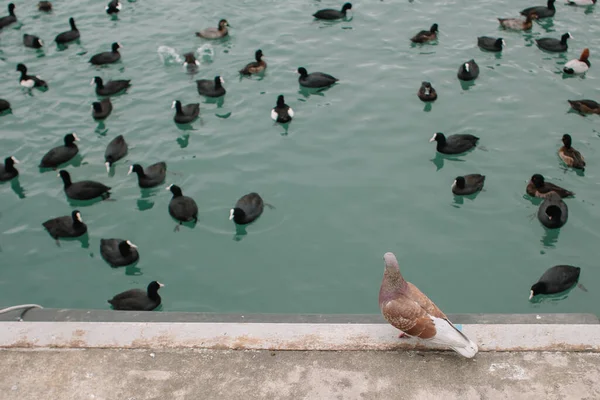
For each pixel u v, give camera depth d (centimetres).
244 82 2052
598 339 594
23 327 628
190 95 1992
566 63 2108
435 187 1603
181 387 571
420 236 1458
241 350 600
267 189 1606
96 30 2384
